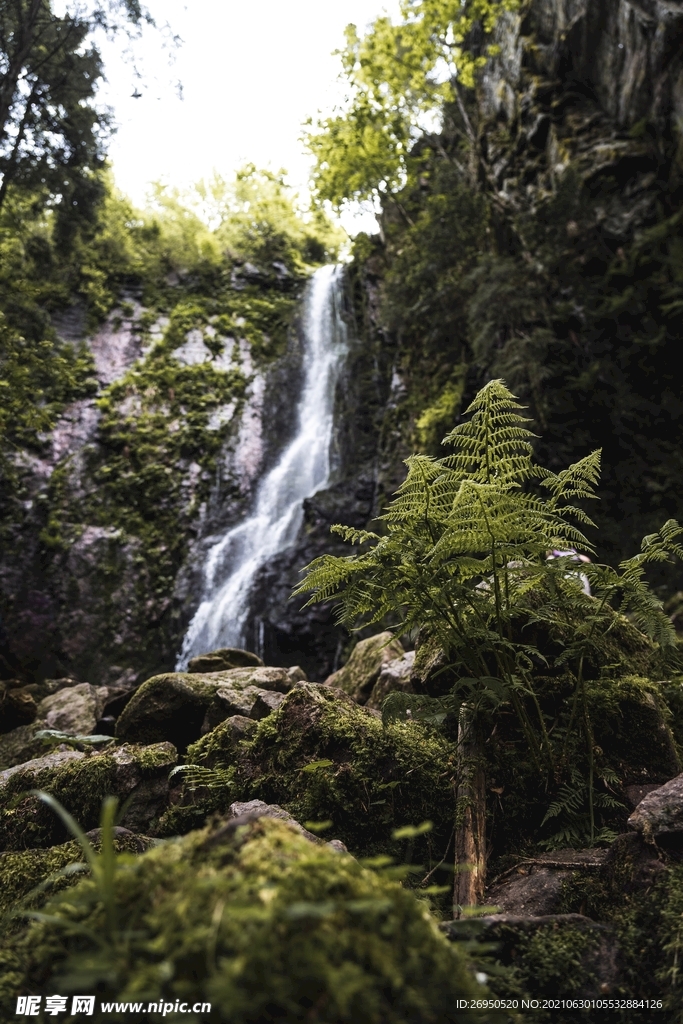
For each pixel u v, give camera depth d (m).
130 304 22.42
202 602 16.89
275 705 3.19
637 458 11.27
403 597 2.44
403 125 18.52
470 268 14.91
